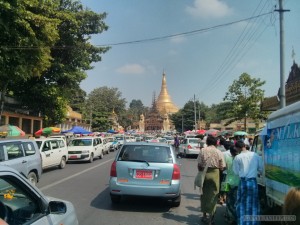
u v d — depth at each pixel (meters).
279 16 18.58
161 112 155.38
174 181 9.12
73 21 25.81
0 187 3.45
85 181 14.30
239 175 7.11
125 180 9.10
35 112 31.33
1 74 17.22
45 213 3.76
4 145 10.96
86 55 28.42
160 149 9.42
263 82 36.34
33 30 18.62
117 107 103.31
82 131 37.66
